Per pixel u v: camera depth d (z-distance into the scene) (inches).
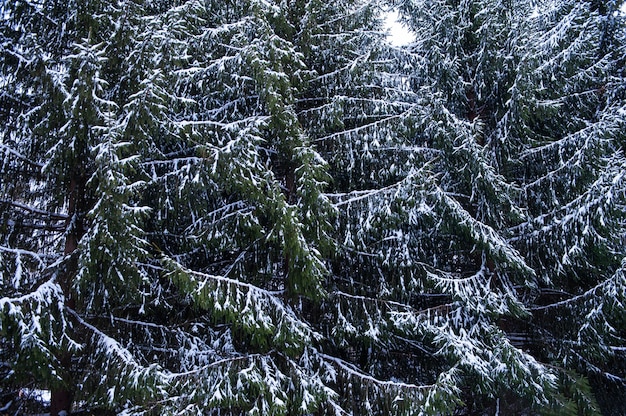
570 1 436.1
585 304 276.5
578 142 296.5
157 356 249.3
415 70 367.2
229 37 293.4
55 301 211.0
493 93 332.2
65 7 258.8
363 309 280.1
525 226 299.9
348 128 328.5
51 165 226.4
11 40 233.0
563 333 292.4
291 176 309.3
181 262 270.7
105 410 240.7
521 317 290.2
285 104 279.3
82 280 203.8
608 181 254.8
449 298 325.1
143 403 201.9
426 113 295.9
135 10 261.1
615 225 264.2
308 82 312.8
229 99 304.3
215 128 255.6
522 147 317.1
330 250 273.6
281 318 236.2
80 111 213.9
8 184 238.4
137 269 213.3
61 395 244.1
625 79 388.5
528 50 305.6
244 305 230.5
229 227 260.2
